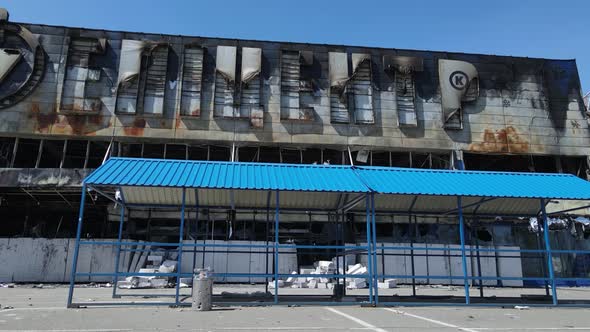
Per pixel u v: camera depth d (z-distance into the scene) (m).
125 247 26.66
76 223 36.69
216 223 32.34
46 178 29.84
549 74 37.41
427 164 37.44
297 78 34.69
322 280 24.38
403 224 33.69
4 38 32.53
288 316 10.83
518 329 9.12
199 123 33.06
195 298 11.95
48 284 25.16
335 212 17.73
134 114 32.38
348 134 34.16
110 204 31.38
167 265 25.59
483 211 18.30
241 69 34.28
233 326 9.11
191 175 13.88
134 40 33.66
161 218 31.73
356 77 35.31
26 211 34.78
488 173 16.14
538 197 13.98
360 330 8.76
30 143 33.56
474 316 11.26
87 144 32.72
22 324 9.22
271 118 33.84
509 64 37.19
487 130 35.44
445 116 35.12
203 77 34.03
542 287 26.98
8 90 31.64
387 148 34.34
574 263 30.28
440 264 28.38
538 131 35.88
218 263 27.20
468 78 36.22
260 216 30.86
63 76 32.34
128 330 8.48
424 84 36.00
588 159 35.78
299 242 31.55
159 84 33.16
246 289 22.16
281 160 34.25
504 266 28.11
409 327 9.23
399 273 28.22
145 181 12.94
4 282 25.45
